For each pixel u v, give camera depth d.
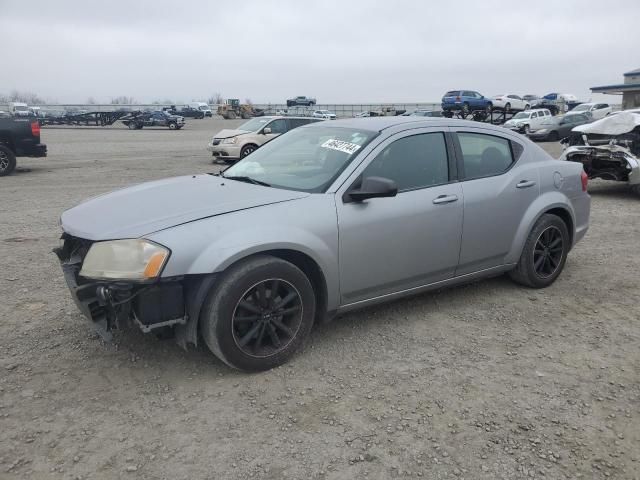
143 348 3.83
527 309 4.67
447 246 4.29
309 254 3.54
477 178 4.53
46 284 5.15
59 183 12.55
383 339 4.05
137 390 3.31
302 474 2.63
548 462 2.74
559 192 5.09
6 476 2.57
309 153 4.25
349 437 2.90
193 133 40.12
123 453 2.75
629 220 8.53
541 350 3.93
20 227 7.68
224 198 3.64
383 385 3.42
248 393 3.30
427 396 3.30
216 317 3.27
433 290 4.78
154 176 13.97
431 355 3.82
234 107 71.69
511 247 4.80
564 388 3.42
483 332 4.21
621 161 9.93
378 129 4.18
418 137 4.25
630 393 3.38
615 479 2.63
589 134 10.88
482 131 4.72
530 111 31.31
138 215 3.43
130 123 47.97
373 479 2.60
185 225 3.25
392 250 3.96
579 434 2.96
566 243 5.23
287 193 3.71
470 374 3.57
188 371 3.54
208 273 3.18
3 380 3.40
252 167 4.44
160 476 2.60
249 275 3.32
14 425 2.95
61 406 3.14
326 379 3.48
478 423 3.04
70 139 31.55
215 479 2.59
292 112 51.53
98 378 3.45
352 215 3.74
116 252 3.14
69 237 3.76
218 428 2.96
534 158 5.03
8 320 4.29
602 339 4.12
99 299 3.14
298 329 3.62
